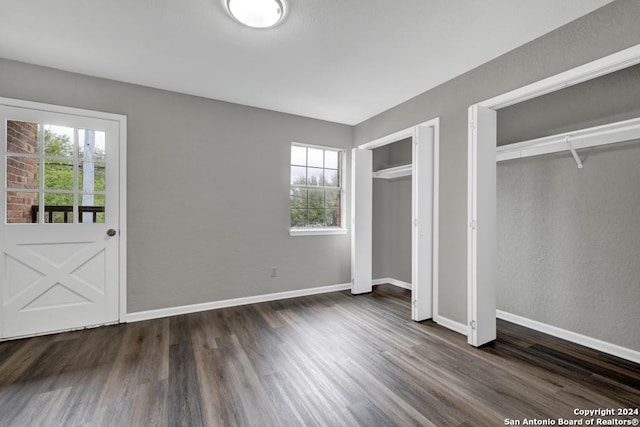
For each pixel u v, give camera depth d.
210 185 3.38
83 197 2.81
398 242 4.56
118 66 2.67
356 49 2.40
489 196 2.54
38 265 2.64
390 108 3.69
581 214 2.58
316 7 1.91
